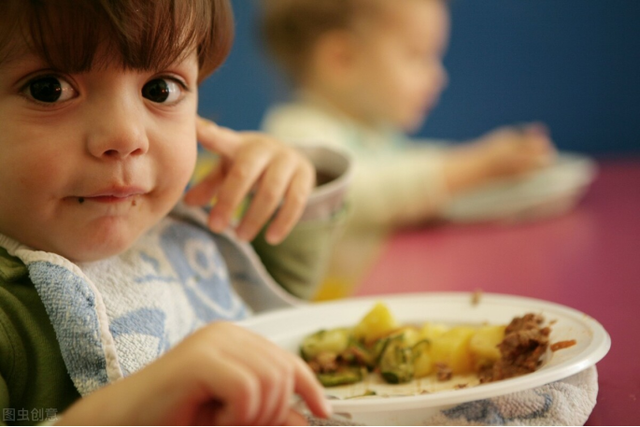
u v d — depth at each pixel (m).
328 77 1.67
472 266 0.95
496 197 1.28
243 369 0.33
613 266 0.87
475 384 0.48
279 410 0.33
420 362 0.51
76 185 0.44
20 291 0.46
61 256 0.47
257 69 1.95
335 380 0.51
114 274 0.53
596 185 1.52
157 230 0.60
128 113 0.44
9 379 0.45
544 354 0.47
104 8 0.41
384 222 1.32
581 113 2.10
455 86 2.14
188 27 0.46
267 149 0.66
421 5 1.66
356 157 1.44
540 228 1.18
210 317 0.60
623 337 0.59
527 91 2.12
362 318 0.59
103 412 0.33
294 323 0.59
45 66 0.42
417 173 1.33
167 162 0.48
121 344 0.49
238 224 0.64
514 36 2.10
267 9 1.76
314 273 0.76
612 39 2.06
